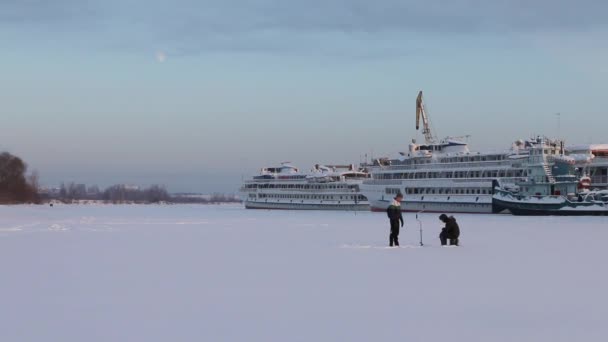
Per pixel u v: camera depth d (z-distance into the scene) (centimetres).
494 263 3369
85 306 2084
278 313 1953
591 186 14925
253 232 7144
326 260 3572
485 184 15562
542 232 6925
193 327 1755
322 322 1816
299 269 3117
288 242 5275
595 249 4375
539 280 2673
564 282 2611
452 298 2214
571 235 6306
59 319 1869
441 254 3938
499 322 1806
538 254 3947
